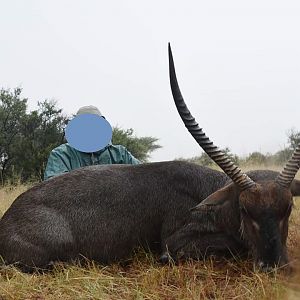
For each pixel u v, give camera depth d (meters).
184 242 1.82
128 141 7.96
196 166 1.92
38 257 1.78
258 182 1.66
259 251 1.55
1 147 7.13
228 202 1.73
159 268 1.68
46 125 7.48
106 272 1.71
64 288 1.54
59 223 1.80
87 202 1.84
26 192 1.91
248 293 1.42
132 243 1.86
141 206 1.86
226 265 1.72
